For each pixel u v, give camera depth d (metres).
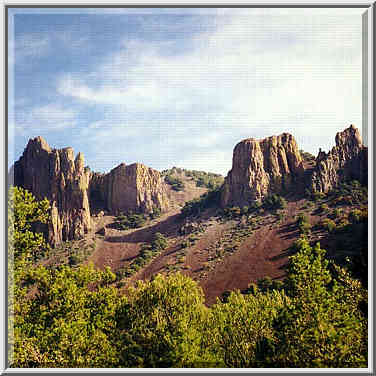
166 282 13.05
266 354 10.63
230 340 11.34
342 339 9.39
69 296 13.02
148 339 11.81
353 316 10.05
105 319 13.11
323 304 9.95
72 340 11.12
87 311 13.12
